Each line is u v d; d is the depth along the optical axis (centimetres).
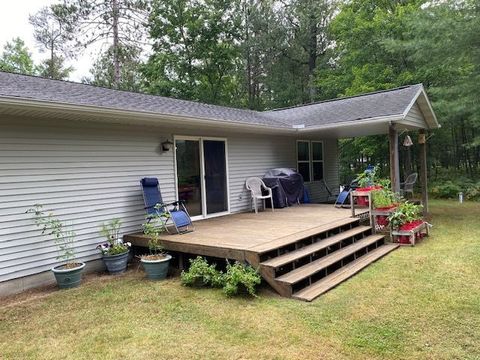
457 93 1041
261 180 901
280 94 2083
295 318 349
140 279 505
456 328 315
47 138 507
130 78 2030
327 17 1988
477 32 896
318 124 861
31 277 484
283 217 727
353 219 662
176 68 1894
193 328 337
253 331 325
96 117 520
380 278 460
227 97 2128
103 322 358
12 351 306
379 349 285
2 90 447
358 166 1802
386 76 1433
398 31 1404
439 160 1627
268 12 2000
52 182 511
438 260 528
